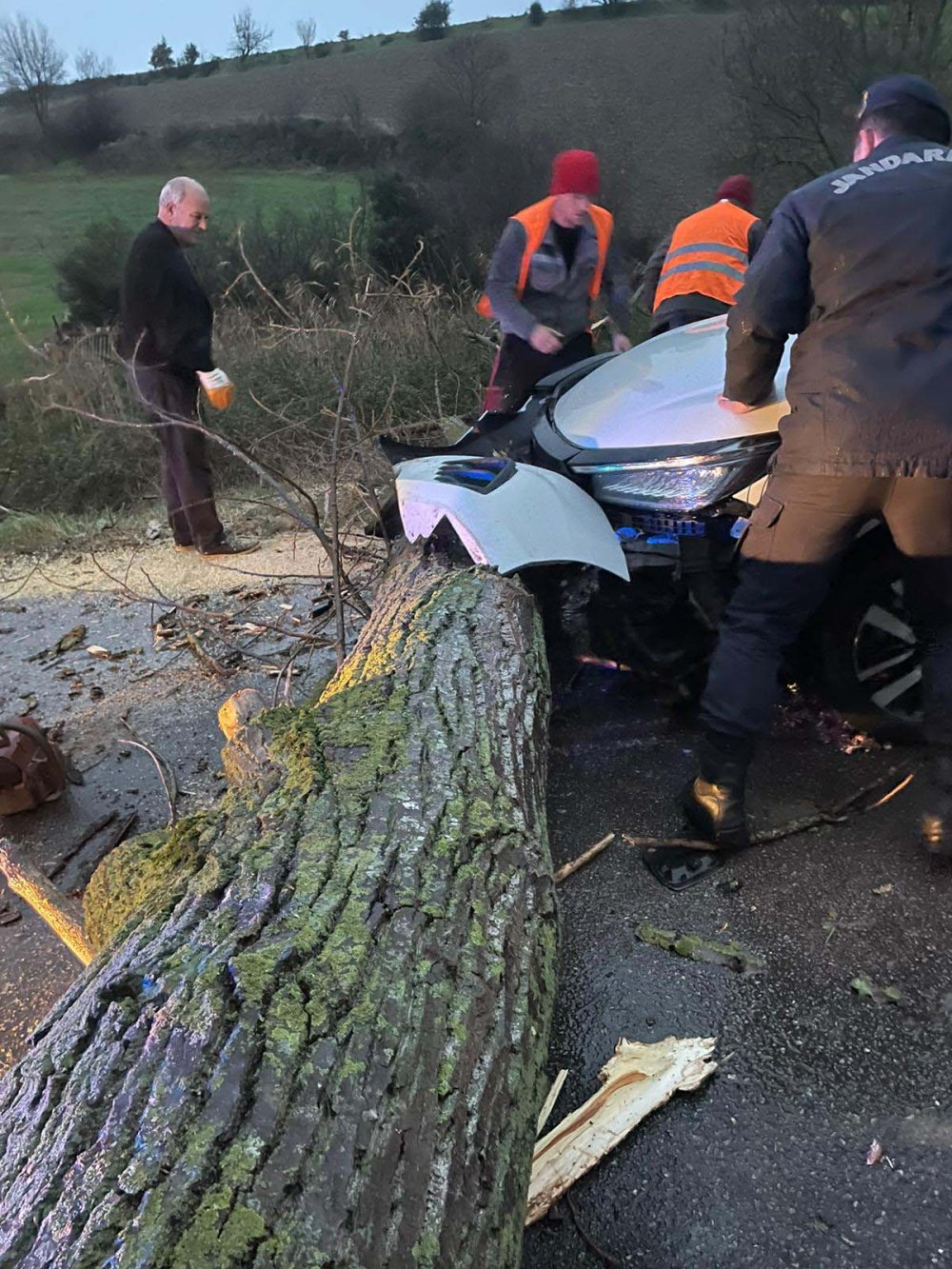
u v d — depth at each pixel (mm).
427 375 7094
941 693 2346
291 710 2268
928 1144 1778
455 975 1540
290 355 7230
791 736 3041
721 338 3250
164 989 1418
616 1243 1672
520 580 2932
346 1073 1297
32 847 3049
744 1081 1940
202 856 1802
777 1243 1646
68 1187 1160
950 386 2090
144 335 4938
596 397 3207
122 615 4926
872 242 2146
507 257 4602
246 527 6051
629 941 2330
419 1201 1233
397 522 3643
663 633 2975
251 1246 1075
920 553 2270
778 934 2299
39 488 7027
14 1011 2396
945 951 2197
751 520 2438
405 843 1743
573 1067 2020
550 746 3115
